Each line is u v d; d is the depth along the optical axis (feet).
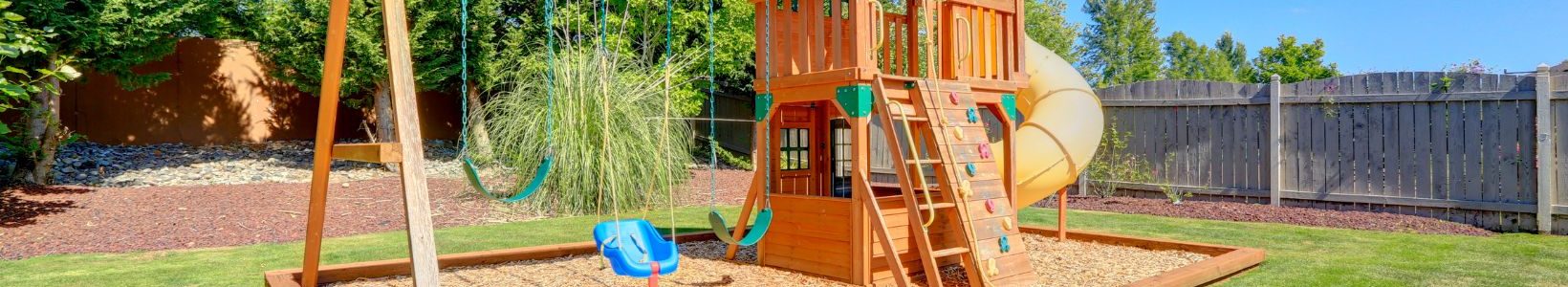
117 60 35.76
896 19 19.79
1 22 19.75
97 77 46.73
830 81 16.39
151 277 17.40
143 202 30.60
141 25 35.55
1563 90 23.93
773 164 19.40
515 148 31.86
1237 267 17.52
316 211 15.19
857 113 15.84
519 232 25.41
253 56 52.54
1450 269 17.65
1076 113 22.41
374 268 17.12
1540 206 24.20
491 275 17.74
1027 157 21.35
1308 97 29.86
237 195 32.99
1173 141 33.86
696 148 62.08
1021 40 19.03
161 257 20.38
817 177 21.39
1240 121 31.78
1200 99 32.91
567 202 30.32
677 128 35.12
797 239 18.12
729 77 61.67
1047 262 19.10
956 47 17.39
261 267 18.86
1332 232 24.48
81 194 32.09
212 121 50.88
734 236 19.43
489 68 49.14
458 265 18.65
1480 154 25.77
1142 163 34.91
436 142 58.75
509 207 31.22
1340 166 29.09
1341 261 18.88
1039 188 21.65
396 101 11.26
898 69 19.63
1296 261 18.99
